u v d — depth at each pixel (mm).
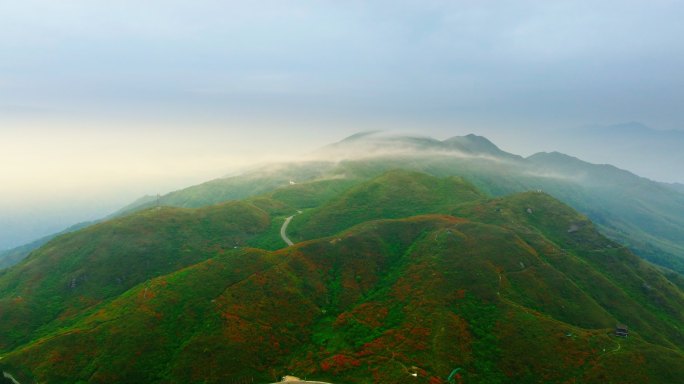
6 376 126938
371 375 125750
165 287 167750
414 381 120250
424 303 162125
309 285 182000
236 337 141750
